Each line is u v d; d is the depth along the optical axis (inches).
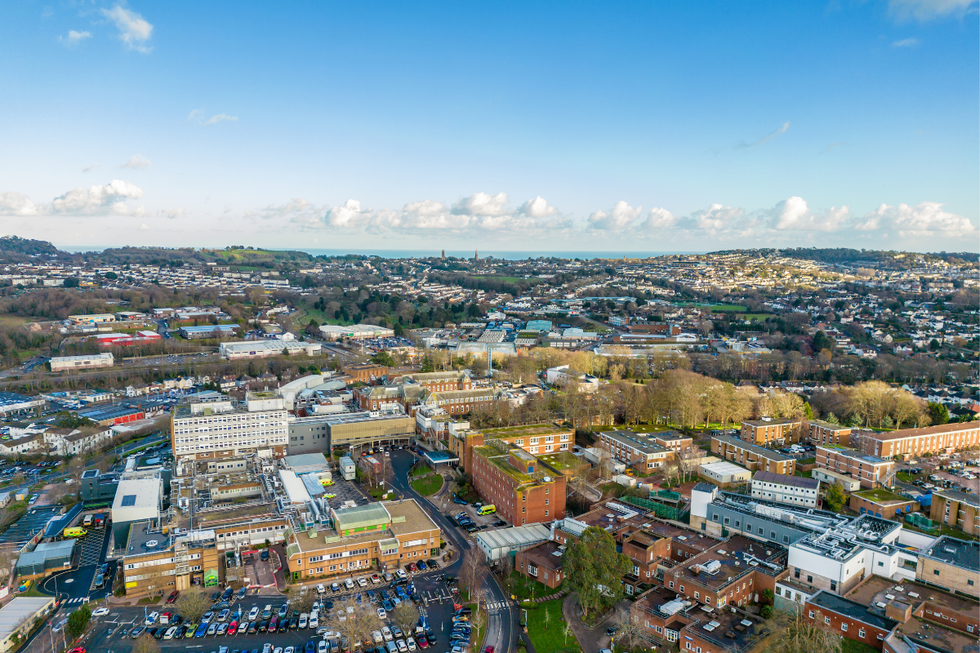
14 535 7859.3
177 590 6525.6
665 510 7844.5
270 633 5728.3
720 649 4933.6
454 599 6309.1
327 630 5728.3
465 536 7746.1
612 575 5974.4
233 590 6486.2
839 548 5900.6
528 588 6505.9
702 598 5639.8
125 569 6437.0
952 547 5949.8
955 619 4985.2
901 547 6141.7
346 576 6796.3
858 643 5034.5
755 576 6003.9
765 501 7524.6
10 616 5851.4
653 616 5502.0
